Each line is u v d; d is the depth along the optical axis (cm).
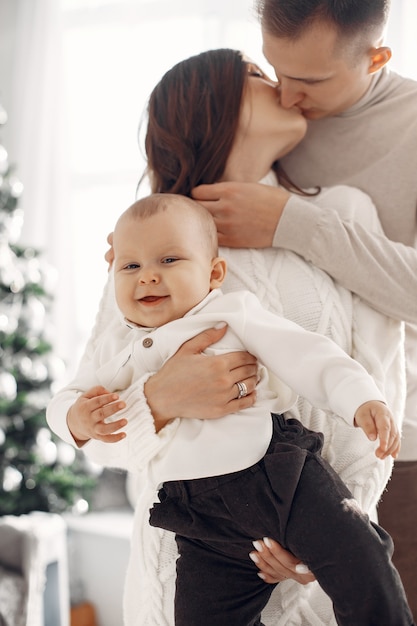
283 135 162
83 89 418
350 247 149
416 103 172
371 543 118
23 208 413
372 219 166
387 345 151
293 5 150
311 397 131
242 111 159
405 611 116
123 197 408
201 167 161
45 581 281
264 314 137
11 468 318
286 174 181
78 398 133
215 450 127
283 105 163
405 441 171
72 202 416
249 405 132
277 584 139
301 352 131
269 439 129
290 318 146
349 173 176
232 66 161
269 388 141
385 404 123
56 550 285
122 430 133
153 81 403
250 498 125
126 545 349
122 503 401
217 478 127
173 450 130
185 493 129
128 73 408
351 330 150
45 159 415
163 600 139
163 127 163
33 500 319
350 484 140
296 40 152
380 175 173
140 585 145
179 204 142
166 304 137
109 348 146
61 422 137
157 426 135
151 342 137
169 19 399
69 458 337
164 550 140
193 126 160
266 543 122
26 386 327
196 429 131
